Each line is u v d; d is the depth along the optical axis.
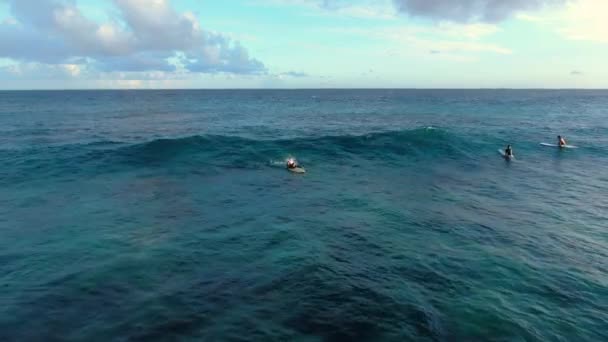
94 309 8.52
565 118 60.34
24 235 12.64
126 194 17.44
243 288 9.44
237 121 52.62
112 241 12.23
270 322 8.08
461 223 14.52
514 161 27.66
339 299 8.96
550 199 18.28
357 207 16.19
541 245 12.60
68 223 13.77
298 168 23.20
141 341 7.45
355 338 7.58
